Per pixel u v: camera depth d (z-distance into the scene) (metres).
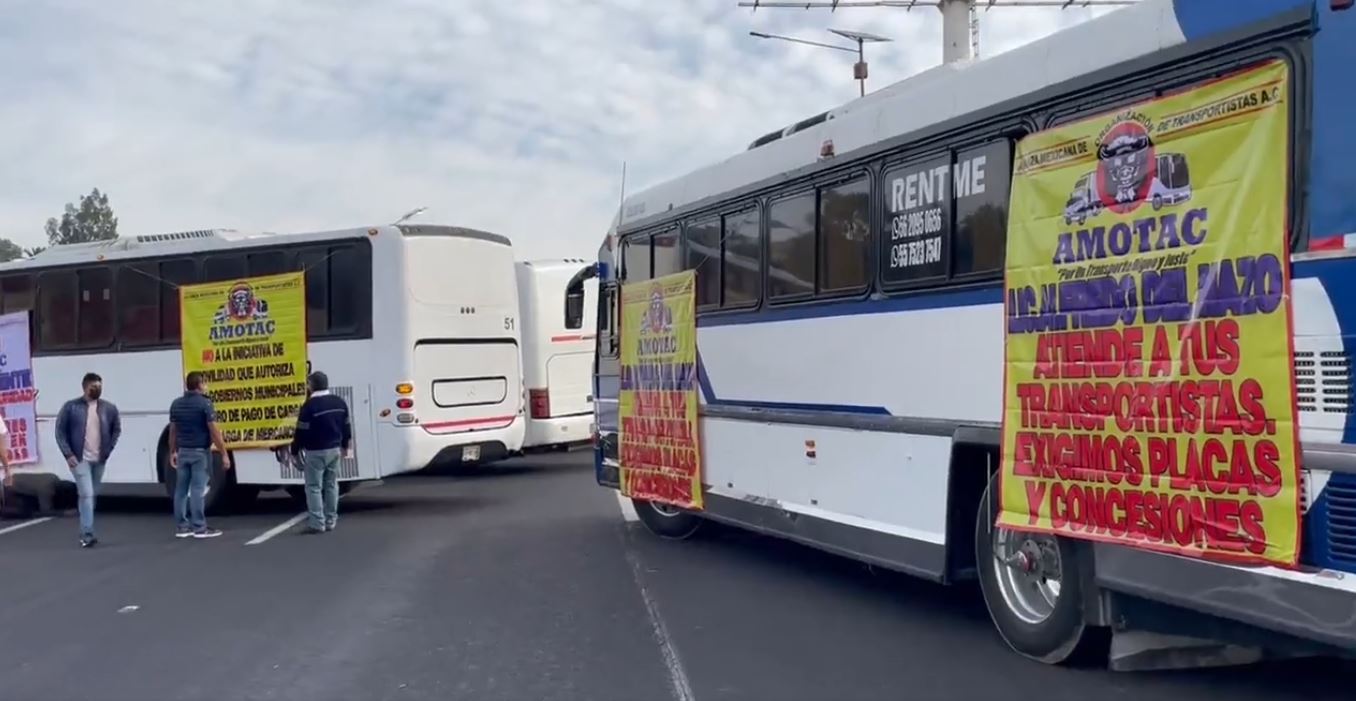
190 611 8.81
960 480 6.95
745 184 9.48
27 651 7.71
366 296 13.95
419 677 6.74
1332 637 4.62
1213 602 5.16
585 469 19.52
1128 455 5.52
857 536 7.89
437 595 9.04
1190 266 5.19
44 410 15.98
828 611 8.15
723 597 8.70
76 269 15.76
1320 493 4.66
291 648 7.55
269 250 14.42
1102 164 5.69
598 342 12.78
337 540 12.20
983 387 6.64
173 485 15.09
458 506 14.78
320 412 12.87
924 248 7.19
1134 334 5.48
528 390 18.70
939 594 8.69
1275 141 4.81
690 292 10.36
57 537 13.39
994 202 6.59
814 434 8.44
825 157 8.30
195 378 13.08
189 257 14.95
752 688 6.30
